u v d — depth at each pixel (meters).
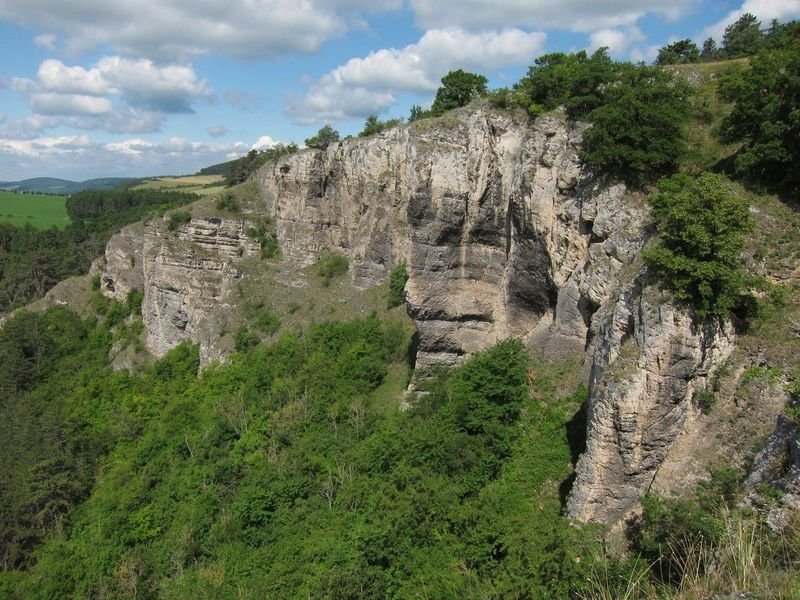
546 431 25.88
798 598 8.87
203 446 39.78
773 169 22.08
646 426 18.17
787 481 13.61
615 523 18.61
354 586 21.39
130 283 74.19
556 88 31.64
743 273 18.47
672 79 26.09
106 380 62.84
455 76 47.19
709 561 12.12
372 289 51.56
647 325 17.84
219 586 27.59
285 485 31.48
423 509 23.33
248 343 53.88
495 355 28.86
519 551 18.06
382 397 39.59
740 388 17.59
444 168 34.06
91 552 35.31
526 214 30.88
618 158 25.16
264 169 72.56
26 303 93.38
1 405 61.91
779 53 22.81
